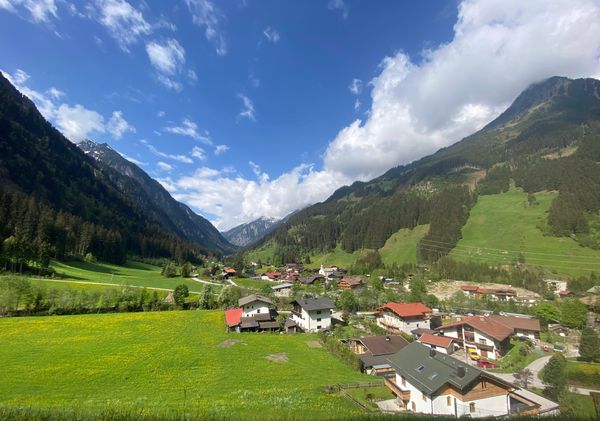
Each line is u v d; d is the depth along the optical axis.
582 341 53.75
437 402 32.25
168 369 44.78
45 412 13.90
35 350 49.16
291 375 44.47
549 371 38.59
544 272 139.25
